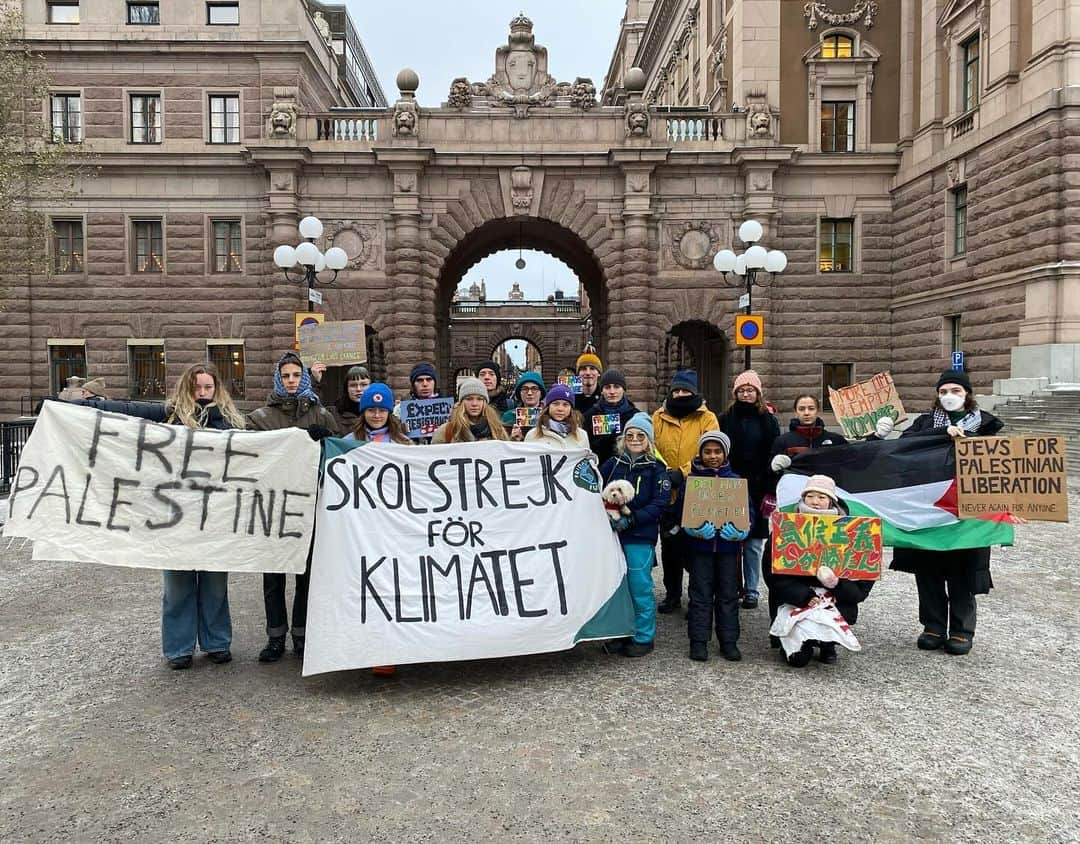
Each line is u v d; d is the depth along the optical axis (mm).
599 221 26734
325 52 32031
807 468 6816
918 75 26406
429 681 5773
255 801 4031
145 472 5805
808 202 27219
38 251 26500
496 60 26750
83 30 27250
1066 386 19344
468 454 6215
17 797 4070
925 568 6461
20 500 5602
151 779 4258
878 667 6035
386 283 26578
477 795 4098
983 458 6148
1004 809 3965
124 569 9344
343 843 3668
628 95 26328
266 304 27188
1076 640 6648
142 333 27453
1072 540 10703
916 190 25984
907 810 3959
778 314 27391
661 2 43875
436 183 26609
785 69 27359
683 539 6422
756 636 6945
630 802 4035
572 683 5727
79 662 6109
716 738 4781
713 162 26406
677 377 7676
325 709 5219
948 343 24844
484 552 5988
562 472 6359
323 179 26438
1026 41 21188
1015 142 21281
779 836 3729
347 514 5871
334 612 5602
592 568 6207
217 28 27344
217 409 6375
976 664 6082
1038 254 20531
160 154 26844
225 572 6016
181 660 5949
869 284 27375
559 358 60281
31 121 24766
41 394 27562
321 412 6637
